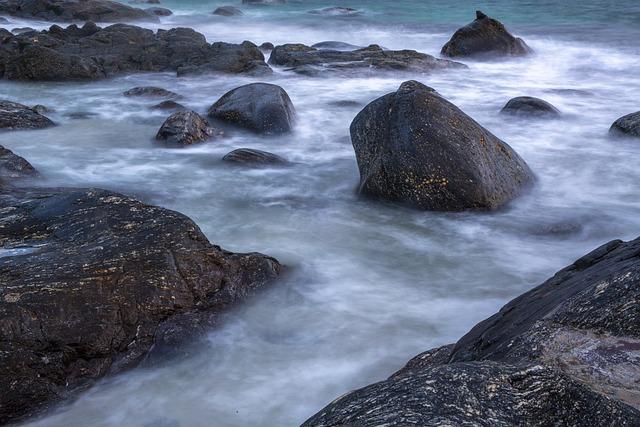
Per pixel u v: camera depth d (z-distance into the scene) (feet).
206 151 47.78
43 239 25.67
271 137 50.96
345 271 30.22
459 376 12.96
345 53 81.51
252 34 113.39
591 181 42.32
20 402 20.63
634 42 95.45
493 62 85.35
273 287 27.50
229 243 33.04
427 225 35.19
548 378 13.05
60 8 123.65
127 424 20.49
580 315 16.99
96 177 42.45
